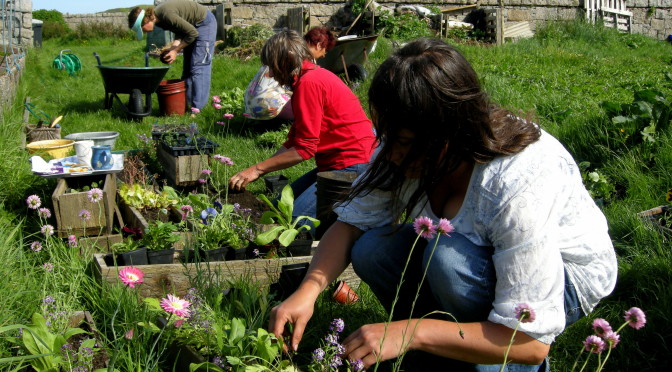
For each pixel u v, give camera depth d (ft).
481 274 6.27
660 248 10.66
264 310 7.30
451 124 5.43
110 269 9.37
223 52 43.86
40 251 10.92
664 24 62.64
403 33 47.52
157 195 13.91
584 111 22.93
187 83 27.32
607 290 6.63
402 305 7.57
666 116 16.08
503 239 5.86
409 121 5.39
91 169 13.02
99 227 12.04
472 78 5.49
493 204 5.85
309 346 8.13
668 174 14.55
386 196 7.16
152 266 9.45
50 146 18.10
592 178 14.37
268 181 15.57
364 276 7.43
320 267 7.31
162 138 17.21
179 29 25.70
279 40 12.00
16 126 20.13
